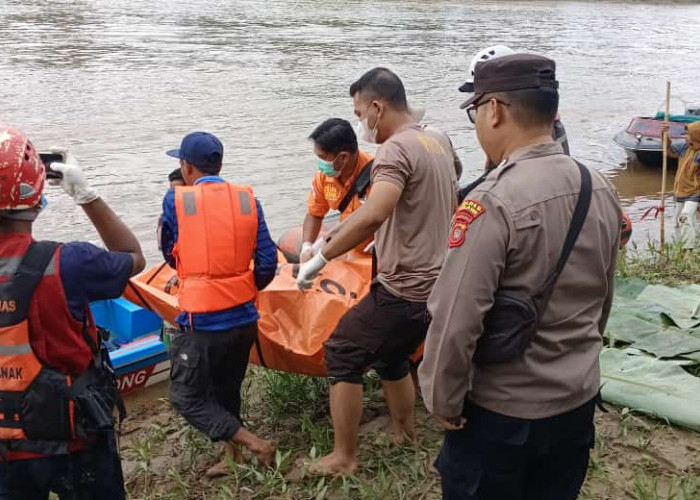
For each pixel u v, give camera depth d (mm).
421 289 3377
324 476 3646
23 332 2385
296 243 5098
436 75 22422
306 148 13680
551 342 2254
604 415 4133
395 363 3725
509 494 2422
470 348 2215
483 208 2166
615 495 3477
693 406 4004
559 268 2203
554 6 55844
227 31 31672
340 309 3965
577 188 2229
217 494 3707
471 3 53812
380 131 3482
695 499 3402
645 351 4676
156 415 4648
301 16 39500
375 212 3191
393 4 49250
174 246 3631
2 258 2398
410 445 3904
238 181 11773
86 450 2561
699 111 15047
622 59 29359
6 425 2451
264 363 4168
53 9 36812
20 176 2330
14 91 17688
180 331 3684
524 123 2254
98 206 2557
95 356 2586
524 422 2285
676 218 9055
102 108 16344
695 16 53312
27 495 2607
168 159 12633
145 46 26047
